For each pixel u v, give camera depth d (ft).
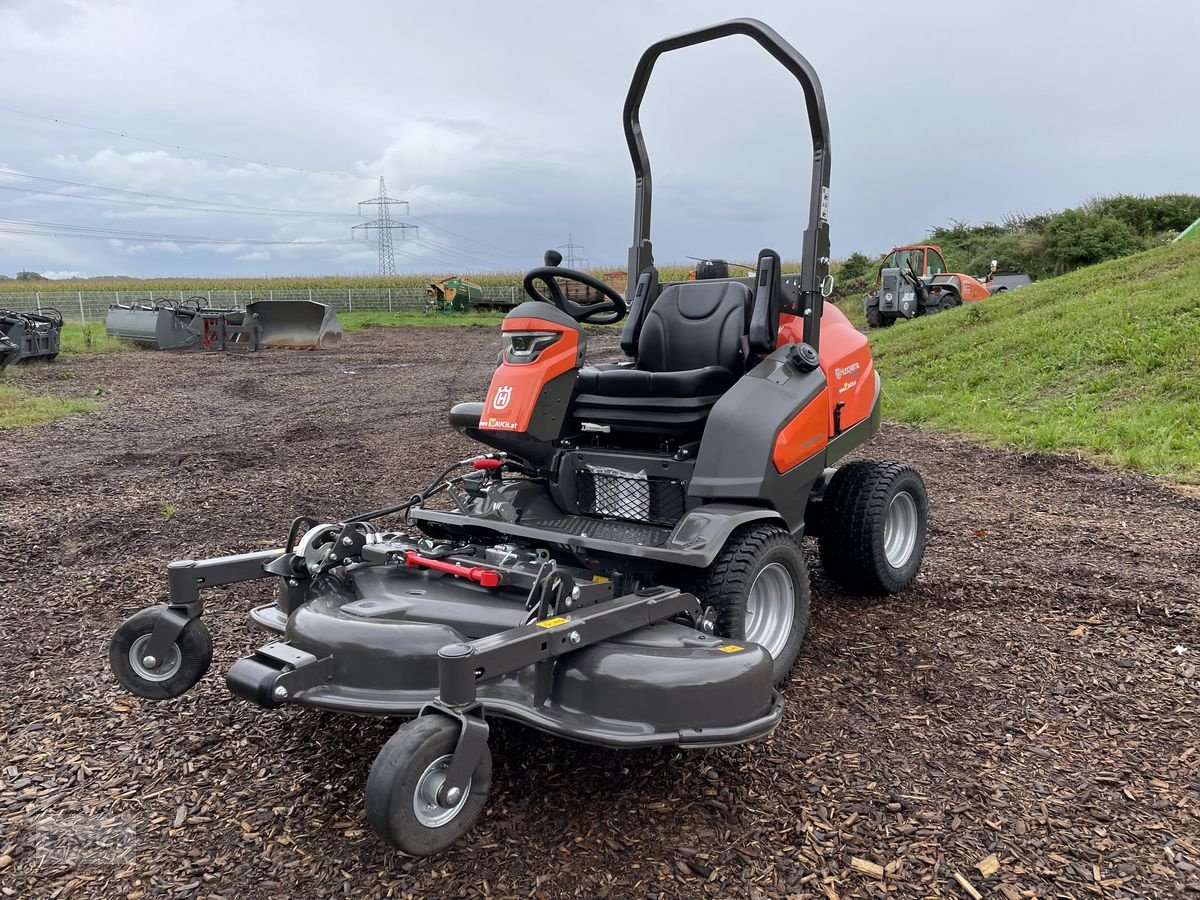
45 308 144.97
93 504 24.03
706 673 8.96
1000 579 16.83
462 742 7.62
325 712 11.81
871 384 15.87
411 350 78.59
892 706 11.74
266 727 11.37
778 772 10.12
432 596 10.81
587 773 10.16
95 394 48.47
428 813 7.57
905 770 10.12
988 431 32.35
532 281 14.58
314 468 28.73
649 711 8.80
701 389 13.00
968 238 131.85
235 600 15.96
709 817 9.27
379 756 7.43
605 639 9.51
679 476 12.94
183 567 10.61
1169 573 16.93
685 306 14.53
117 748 10.86
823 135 13.67
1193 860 8.45
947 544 19.35
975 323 53.83
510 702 8.98
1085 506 22.43
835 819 9.20
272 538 20.57
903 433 34.09
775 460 12.47
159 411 42.88
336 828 9.18
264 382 54.70
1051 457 27.99
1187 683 12.28
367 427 37.32
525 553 11.69
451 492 13.52
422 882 8.30
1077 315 46.03
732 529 11.32
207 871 8.52
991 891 8.05
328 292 163.02
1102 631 14.20
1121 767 10.12
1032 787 9.73
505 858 8.64
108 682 12.72
